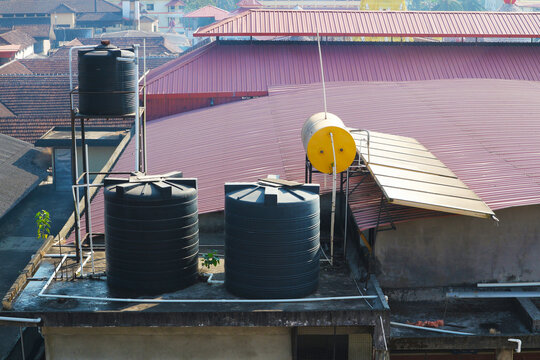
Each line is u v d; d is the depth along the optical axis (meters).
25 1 135.88
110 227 15.29
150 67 72.56
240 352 15.20
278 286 14.91
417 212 17.03
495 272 17.59
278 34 41.56
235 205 14.77
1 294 27.94
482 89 32.75
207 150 28.06
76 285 15.75
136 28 138.62
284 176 22.83
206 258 17.50
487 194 18.33
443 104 29.67
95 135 40.62
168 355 15.22
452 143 23.70
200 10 120.69
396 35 41.84
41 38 124.12
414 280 17.45
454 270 17.48
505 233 17.44
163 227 15.05
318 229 15.31
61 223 37.03
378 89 34.00
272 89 37.16
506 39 70.50
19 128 45.59
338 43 42.16
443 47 41.97
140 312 14.34
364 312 14.47
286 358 15.24
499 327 16.81
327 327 15.82
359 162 18.12
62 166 41.09
